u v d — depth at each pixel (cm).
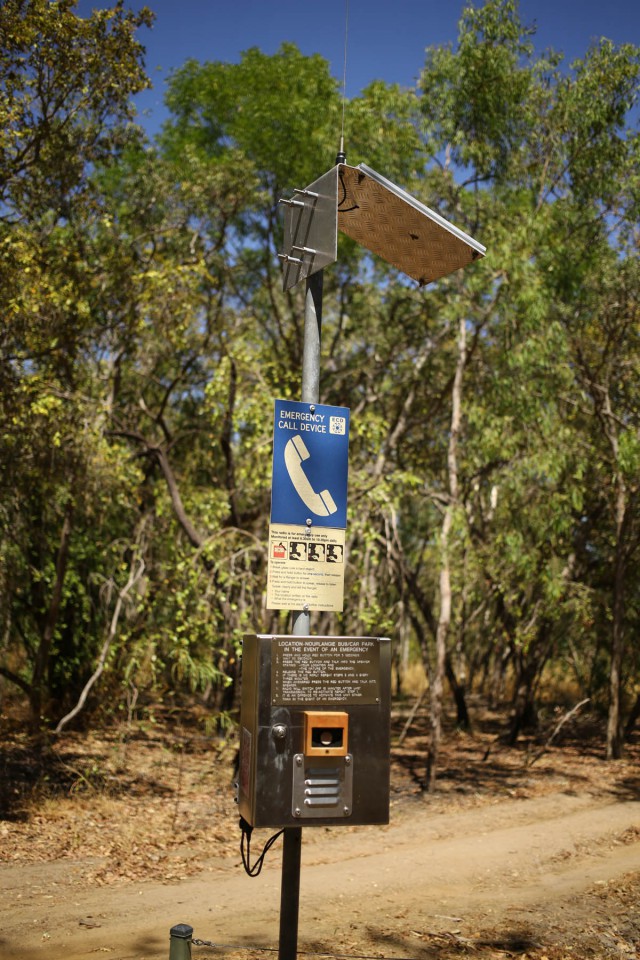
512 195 1759
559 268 1712
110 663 1594
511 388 1543
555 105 1733
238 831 1108
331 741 406
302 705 405
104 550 1722
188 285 1614
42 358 1473
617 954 666
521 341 1538
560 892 854
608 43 1730
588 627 1906
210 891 835
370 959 613
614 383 1861
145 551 1797
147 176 1908
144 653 1616
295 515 430
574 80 1742
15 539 1633
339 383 2348
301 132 2127
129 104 1377
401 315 2270
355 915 765
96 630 1830
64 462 1417
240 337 1938
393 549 1916
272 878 892
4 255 1247
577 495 1617
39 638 1786
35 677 1648
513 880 908
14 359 1362
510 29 1650
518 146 1736
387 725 417
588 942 693
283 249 477
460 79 1666
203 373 2042
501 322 1582
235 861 965
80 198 1409
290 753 403
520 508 1675
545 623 1912
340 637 413
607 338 1869
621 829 1165
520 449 1623
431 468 2333
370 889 862
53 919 729
